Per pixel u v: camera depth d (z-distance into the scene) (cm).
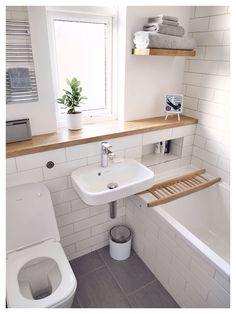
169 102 204
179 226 151
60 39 169
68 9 159
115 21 179
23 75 144
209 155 209
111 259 198
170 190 190
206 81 196
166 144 225
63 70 177
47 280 150
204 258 133
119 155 180
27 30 139
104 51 188
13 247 140
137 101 201
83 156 164
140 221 187
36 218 146
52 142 151
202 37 190
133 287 175
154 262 180
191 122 207
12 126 147
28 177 149
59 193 166
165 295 169
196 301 145
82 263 194
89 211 188
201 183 198
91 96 196
